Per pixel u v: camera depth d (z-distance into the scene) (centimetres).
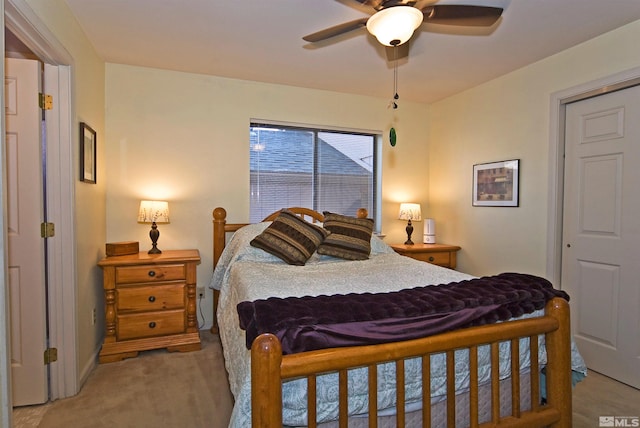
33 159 195
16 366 196
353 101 366
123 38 242
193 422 183
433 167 398
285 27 227
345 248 273
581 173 256
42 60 195
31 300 197
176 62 286
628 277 228
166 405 199
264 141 344
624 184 230
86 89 237
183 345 269
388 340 120
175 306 270
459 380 140
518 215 297
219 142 321
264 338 104
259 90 332
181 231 312
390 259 274
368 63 285
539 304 153
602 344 243
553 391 143
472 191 344
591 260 249
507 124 306
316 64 287
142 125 299
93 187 253
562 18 212
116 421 184
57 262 203
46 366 202
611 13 206
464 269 354
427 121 402
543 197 276
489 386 149
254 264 240
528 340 154
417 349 119
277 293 166
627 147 228
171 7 204
